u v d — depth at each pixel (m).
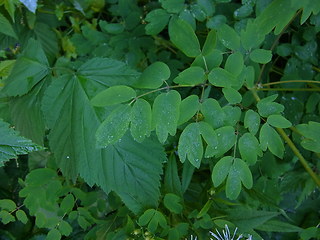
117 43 0.35
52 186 0.32
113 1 0.37
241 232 0.29
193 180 0.34
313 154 0.33
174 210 0.30
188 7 0.30
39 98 0.29
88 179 0.27
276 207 0.32
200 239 0.30
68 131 0.27
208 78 0.24
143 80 0.25
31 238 0.37
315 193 0.35
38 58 0.29
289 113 0.33
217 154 0.25
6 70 0.31
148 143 0.27
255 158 0.26
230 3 0.33
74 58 0.38
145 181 0.27
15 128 0.30
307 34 0.33
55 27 0.38
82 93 0.27
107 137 0.24
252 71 0.27
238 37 0.26
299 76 0.33
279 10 0.21
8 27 0.30
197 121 0.25
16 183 0.37
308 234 0.29
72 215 0.32
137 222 0.29
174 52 0.36
